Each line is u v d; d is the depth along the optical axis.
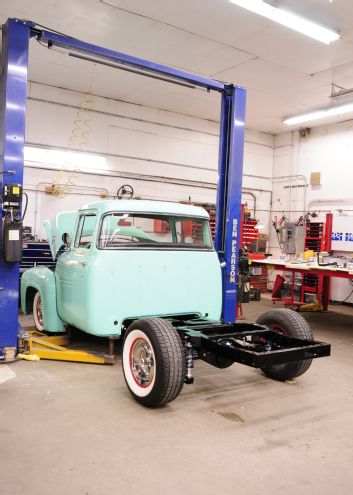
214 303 4.70
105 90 9.40
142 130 10.38
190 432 3.06
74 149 9.48
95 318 4.06
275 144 12.72
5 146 4.30
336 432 3.16
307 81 8.48
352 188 10.59
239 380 4.27
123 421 3.20
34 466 2.54
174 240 4.86
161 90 9.30
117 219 4.34
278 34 6.63
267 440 2.99
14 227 4.32
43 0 5.93
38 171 9.09
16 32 4.30
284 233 11.83
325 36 6.38
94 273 4.05
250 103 9.95
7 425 3.05
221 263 5.64
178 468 2.59
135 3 5.89
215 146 11.57
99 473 2.50
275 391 3.99
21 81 4.36
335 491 2.41
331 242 10.54
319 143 11.46
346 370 4.79
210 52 7.36
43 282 5.20
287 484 2.46
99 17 6.33
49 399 3.55
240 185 5.75
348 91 8.25
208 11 6.05
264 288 11.76
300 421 3.33
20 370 4.25
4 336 4.45
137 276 4.22
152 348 3.36
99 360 4.52
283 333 4.25
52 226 5.78
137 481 2.43
